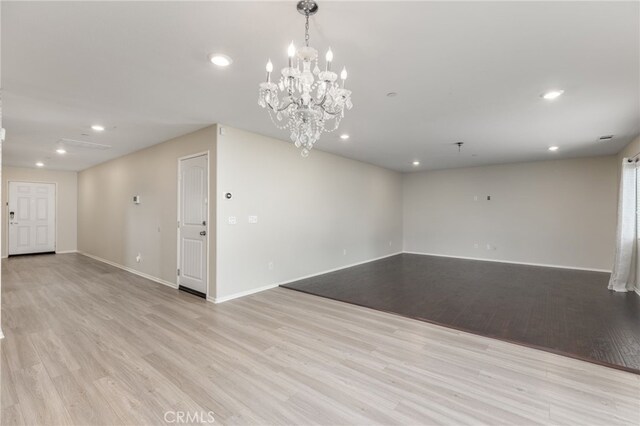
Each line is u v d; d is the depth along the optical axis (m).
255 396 2.02
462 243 7.89
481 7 1.74
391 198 8.28
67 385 2.11
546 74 2.58
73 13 1.78
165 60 2.35
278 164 4.91
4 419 1.76
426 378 2.25
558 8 1.74
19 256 7.49
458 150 5.73
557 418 1.82
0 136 2.85
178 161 4.65
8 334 2.94
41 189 7.88
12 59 2.32
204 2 1.69
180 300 4.08
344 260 6.49
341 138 4.84
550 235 6.75
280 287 4.83
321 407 1.92
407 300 4.16
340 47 2.18
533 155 6.21
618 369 2.38
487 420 1.80
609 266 6.14
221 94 3.01
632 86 2.79
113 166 6.46
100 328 3.11
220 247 4.03
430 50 2.21
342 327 3.21
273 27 1.94
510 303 4.03
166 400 1.97
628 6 1.71
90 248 7.59
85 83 2.75
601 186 6.23
